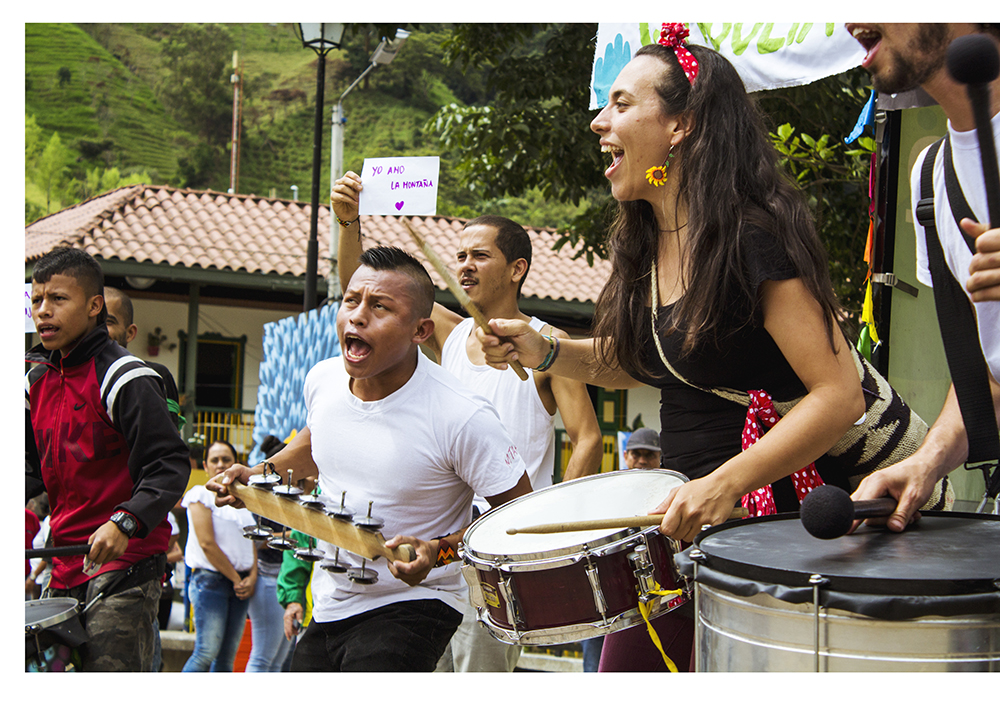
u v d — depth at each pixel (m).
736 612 1.48
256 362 15.23
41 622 2.73
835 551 1.54
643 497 2.14
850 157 5.75
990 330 2.03
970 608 1.31
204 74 51.12
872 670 1.33
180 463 3.05
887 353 3.25
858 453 2.11
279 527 2.61
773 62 3.19
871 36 2.02
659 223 2.23
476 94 47.47
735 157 2.04
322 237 15.05
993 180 1.40
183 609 8.23
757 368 2.07
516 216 29.75
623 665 2.28
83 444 3.10
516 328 2.44
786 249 1.93
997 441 1.92
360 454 2.44
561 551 1.87
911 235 3.23
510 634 1.96
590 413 3.41
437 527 2.46
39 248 14.44
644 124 2.13
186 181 46.41
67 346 3.16
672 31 2.15
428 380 2.46
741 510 2.10
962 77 1.37
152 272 13.64
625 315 2.30
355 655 2.37
